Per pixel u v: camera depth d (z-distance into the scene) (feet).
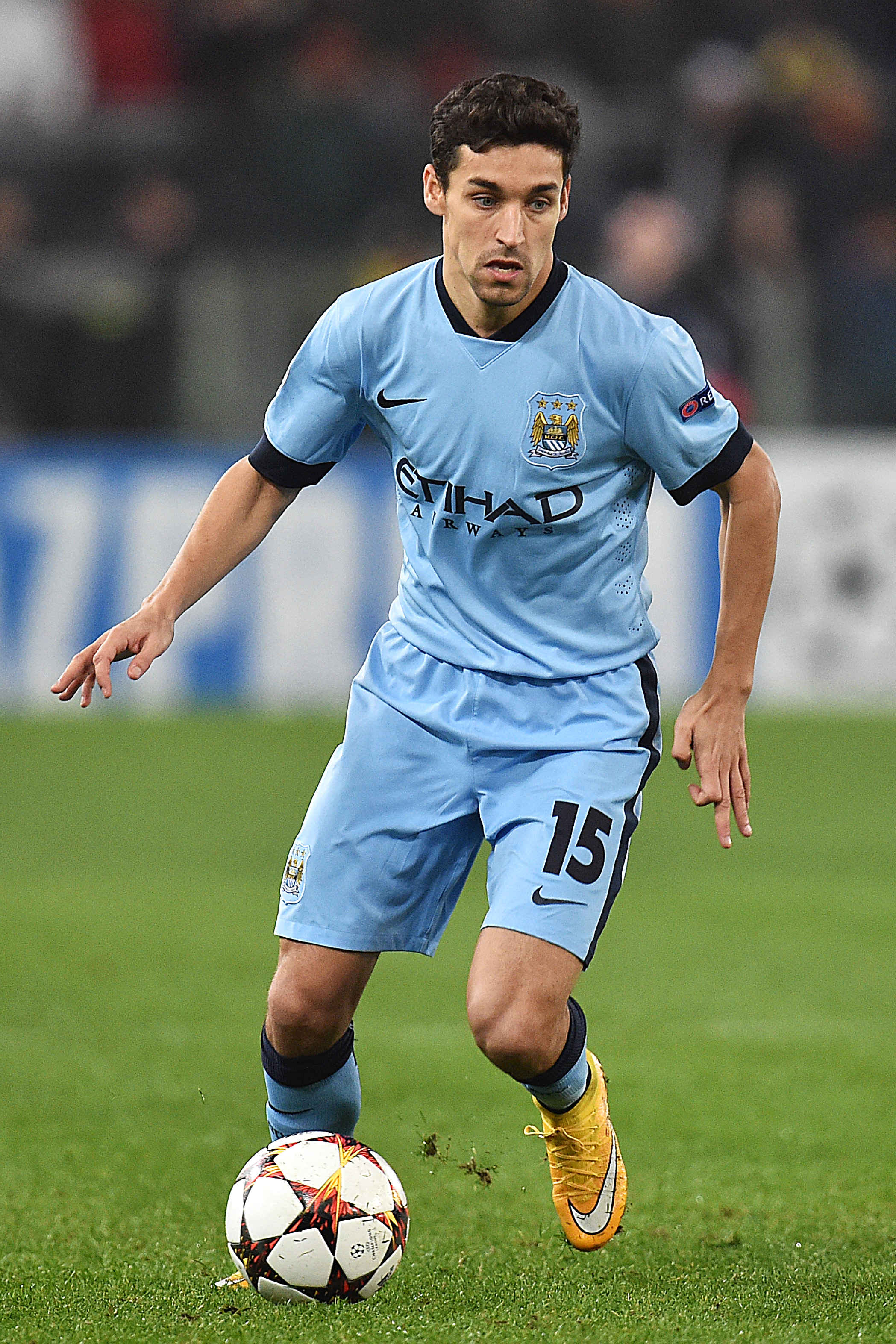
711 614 150.30
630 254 171.63
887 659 155.22
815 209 191.62
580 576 41.39
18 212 189.26
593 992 75.10
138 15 203.62
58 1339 36.35
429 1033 69.56
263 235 188.24
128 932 86.63
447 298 40.34
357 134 187.52
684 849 108.06
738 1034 68.33
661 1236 45.85
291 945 41.47
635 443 40.88
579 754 40.81
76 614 152.46
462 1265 43.09
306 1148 39.65
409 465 41.47
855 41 209.46
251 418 178.70
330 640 154.40
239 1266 39.60
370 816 41.29
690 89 190.29
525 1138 56.39
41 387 179.32
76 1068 64.49
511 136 37.47
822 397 175.42
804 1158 53.16
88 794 123.85
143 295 180.04
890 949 82.79
